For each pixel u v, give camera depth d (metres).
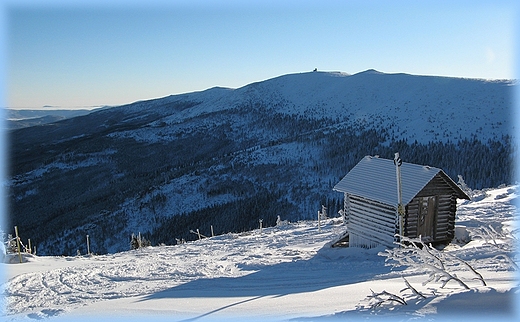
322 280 11.16
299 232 23.16
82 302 9.68
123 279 12.27
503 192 24.84
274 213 67.00
